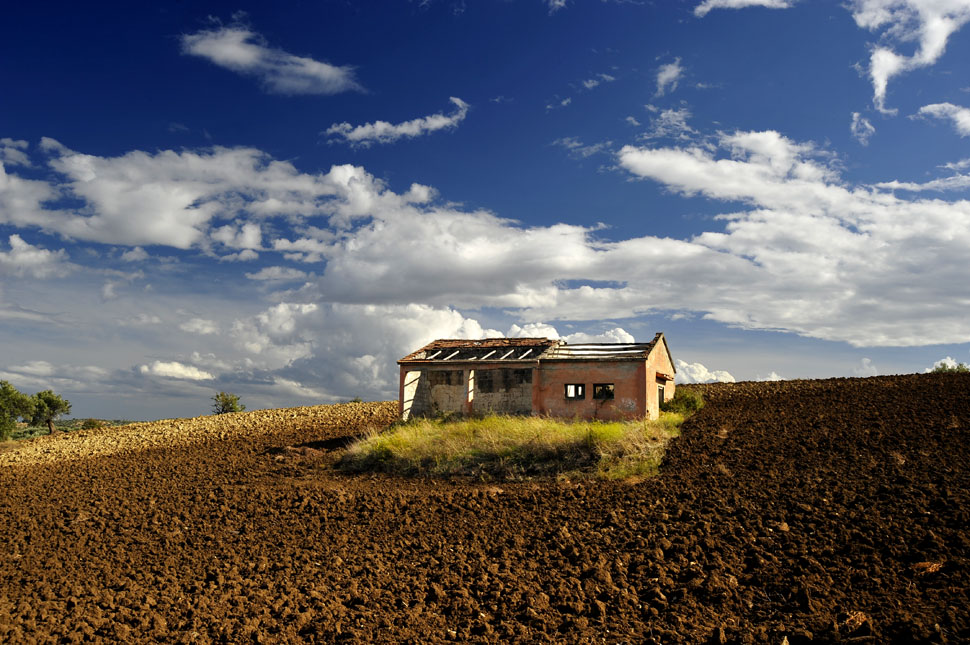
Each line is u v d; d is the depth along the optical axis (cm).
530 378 2750
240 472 2312
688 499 1533
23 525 1669
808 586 983
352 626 936
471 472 2022
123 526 1617
